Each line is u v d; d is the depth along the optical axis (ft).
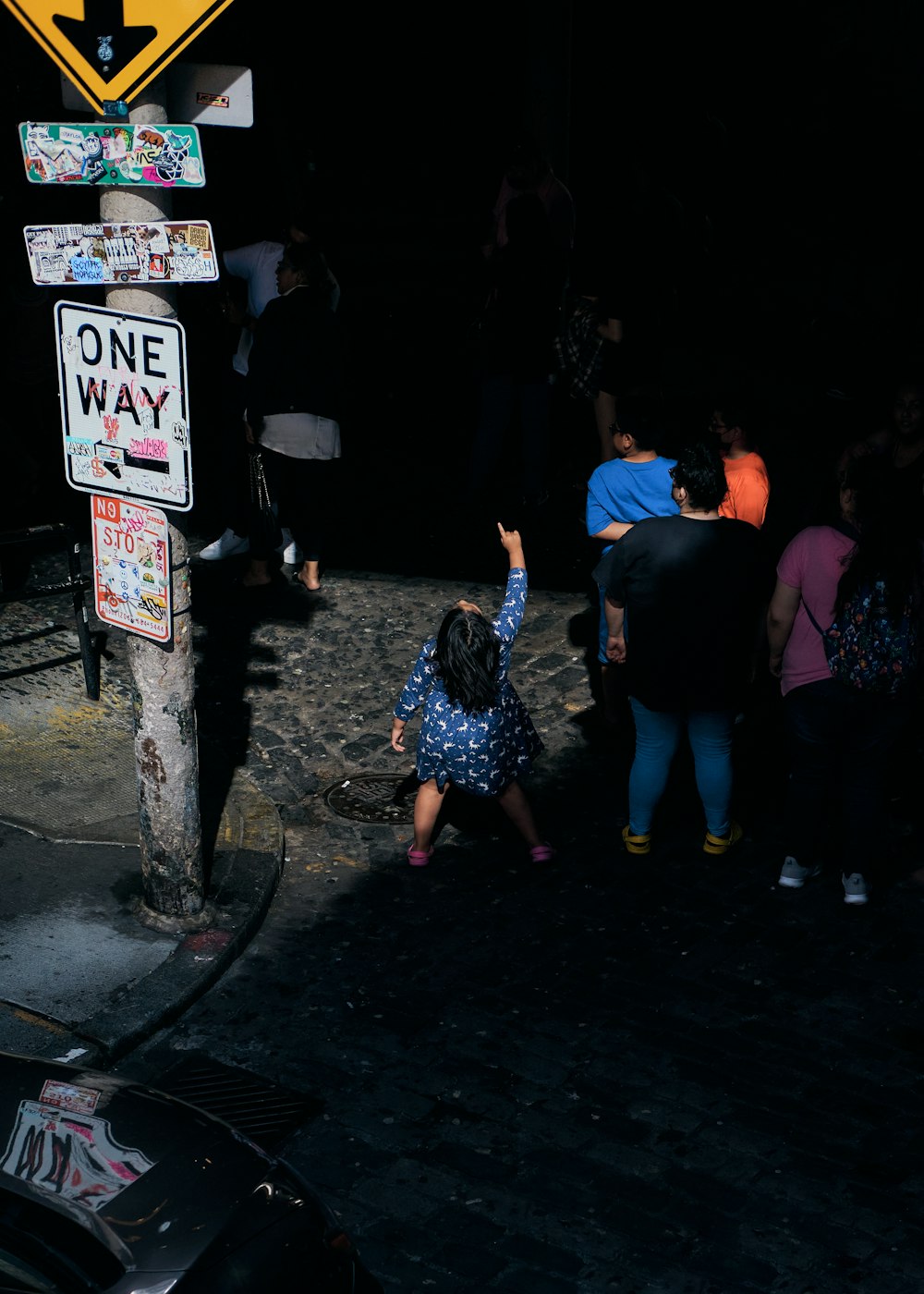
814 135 51.93
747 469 23.57
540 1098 17.13
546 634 29.63
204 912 20.03
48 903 20.27
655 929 20.43
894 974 19.43
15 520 33.42
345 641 29.25
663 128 53.16
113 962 19.06
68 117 39.83
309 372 29.14
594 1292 14.39
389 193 57.98
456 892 21.39
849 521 19.34
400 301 51.42
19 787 23.24
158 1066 17.66
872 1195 15.67
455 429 40.83
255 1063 17.71
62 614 29.43
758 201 52.44
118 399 17.30
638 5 53.26
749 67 52.60
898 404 23.25
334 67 57.00
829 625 19.54
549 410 37.42
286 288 29.12
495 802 23.90
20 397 34.71
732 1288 14.44
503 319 33.71
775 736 26.00
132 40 16.07
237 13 46.62
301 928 20.52
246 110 17.66
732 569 20.21
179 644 18.71
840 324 43.19
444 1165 16.08
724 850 22.15
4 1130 12.35
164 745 19.01
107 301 17.72
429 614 30.45
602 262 44.91
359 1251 14.85
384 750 25.54
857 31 50.96
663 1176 15.96
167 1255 11.25
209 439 39.47
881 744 20.02
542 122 41.27
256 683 27.61
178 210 45.50
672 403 24.21
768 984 19.22
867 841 20.52
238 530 31.17
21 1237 11.18
